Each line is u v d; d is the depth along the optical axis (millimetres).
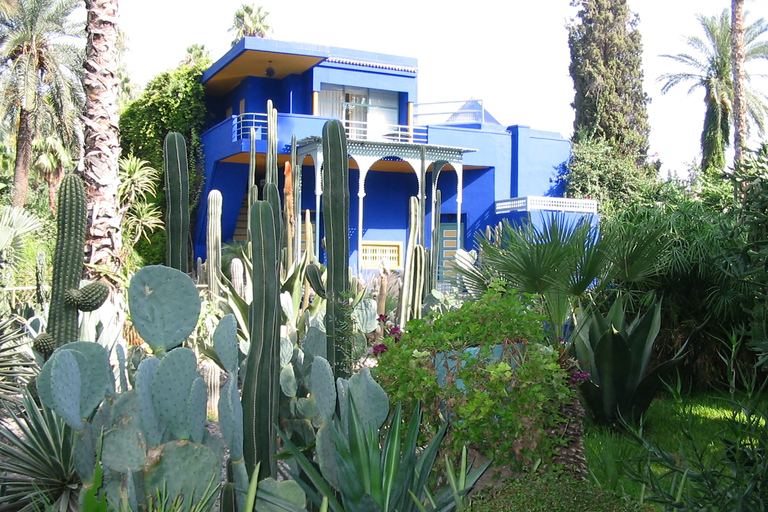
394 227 22609
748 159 4996
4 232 9773
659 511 3803
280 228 4105
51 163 26141
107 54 7426
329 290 4512
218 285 10219
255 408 3719
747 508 3230
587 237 6316
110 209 7398
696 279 8406
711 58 26188
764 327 3994
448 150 19906
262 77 21719
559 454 4672
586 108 25859
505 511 3188
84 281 7141
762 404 4535
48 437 4082
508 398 4402
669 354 8570
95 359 3334
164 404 3311
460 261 8828
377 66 21484
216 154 20688
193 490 3283
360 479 3488
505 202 20906
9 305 8789
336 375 4582
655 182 22078
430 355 4629
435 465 4375
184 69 22703
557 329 6457
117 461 3164
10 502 4035
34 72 22594
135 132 23047
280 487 3584
